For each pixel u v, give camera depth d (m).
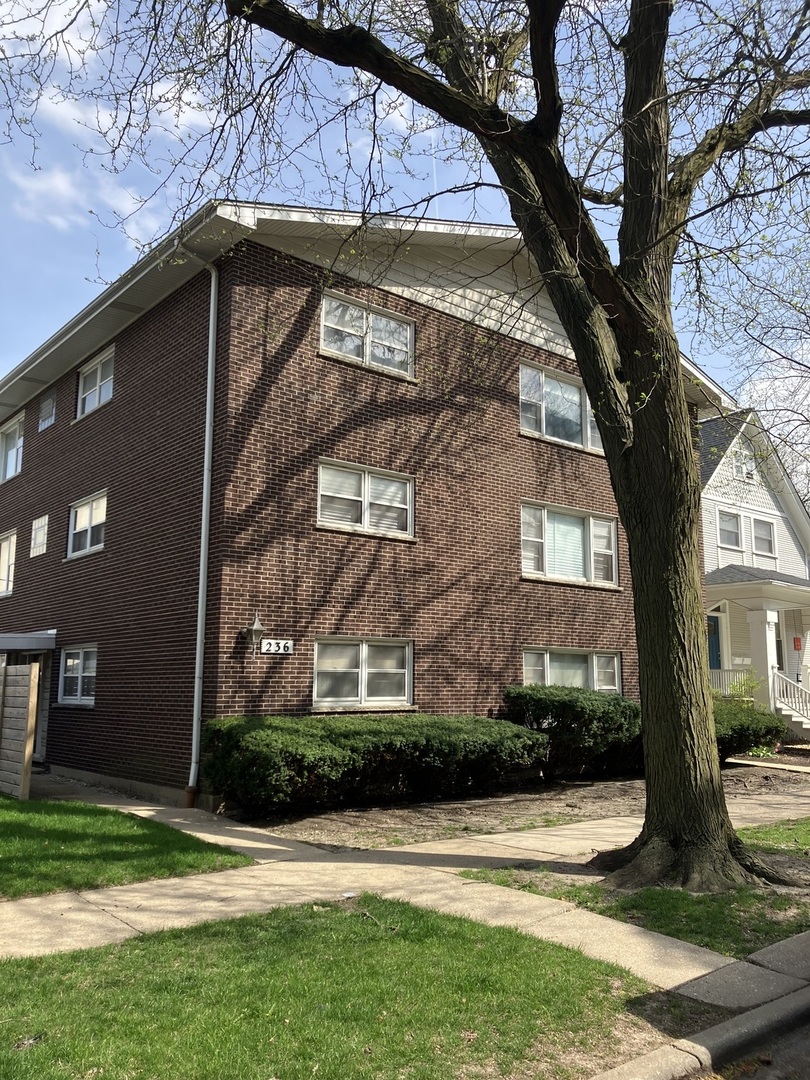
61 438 16.95
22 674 11.05
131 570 13.57
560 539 16.73
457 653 14.16
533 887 6.93
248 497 11.65
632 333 7.85
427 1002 4.45
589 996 4.64
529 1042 4.07
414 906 6.32
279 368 12.32
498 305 15.98
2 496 19.84
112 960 5.08
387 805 11.60
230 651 11.17
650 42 7.87
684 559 7.65
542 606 15.85
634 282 7.93
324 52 7.32
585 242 7.61
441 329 14.89
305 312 12.81
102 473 15.04
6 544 19.50
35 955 5.18
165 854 7.90
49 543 16.94
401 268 14.39
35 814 9.33
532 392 16.64
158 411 13.39
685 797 7.22
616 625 17.30
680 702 7.38
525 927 5.84
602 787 13.99
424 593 13.79
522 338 16.47
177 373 12.98
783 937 5.71
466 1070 3.79
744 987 4.86
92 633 14.61
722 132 8.13
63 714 15.29
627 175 8.21
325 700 12.29
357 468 13.18
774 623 22.00
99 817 9.42
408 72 7.32
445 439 14.62
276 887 6.99
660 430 7.72
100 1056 3.74
